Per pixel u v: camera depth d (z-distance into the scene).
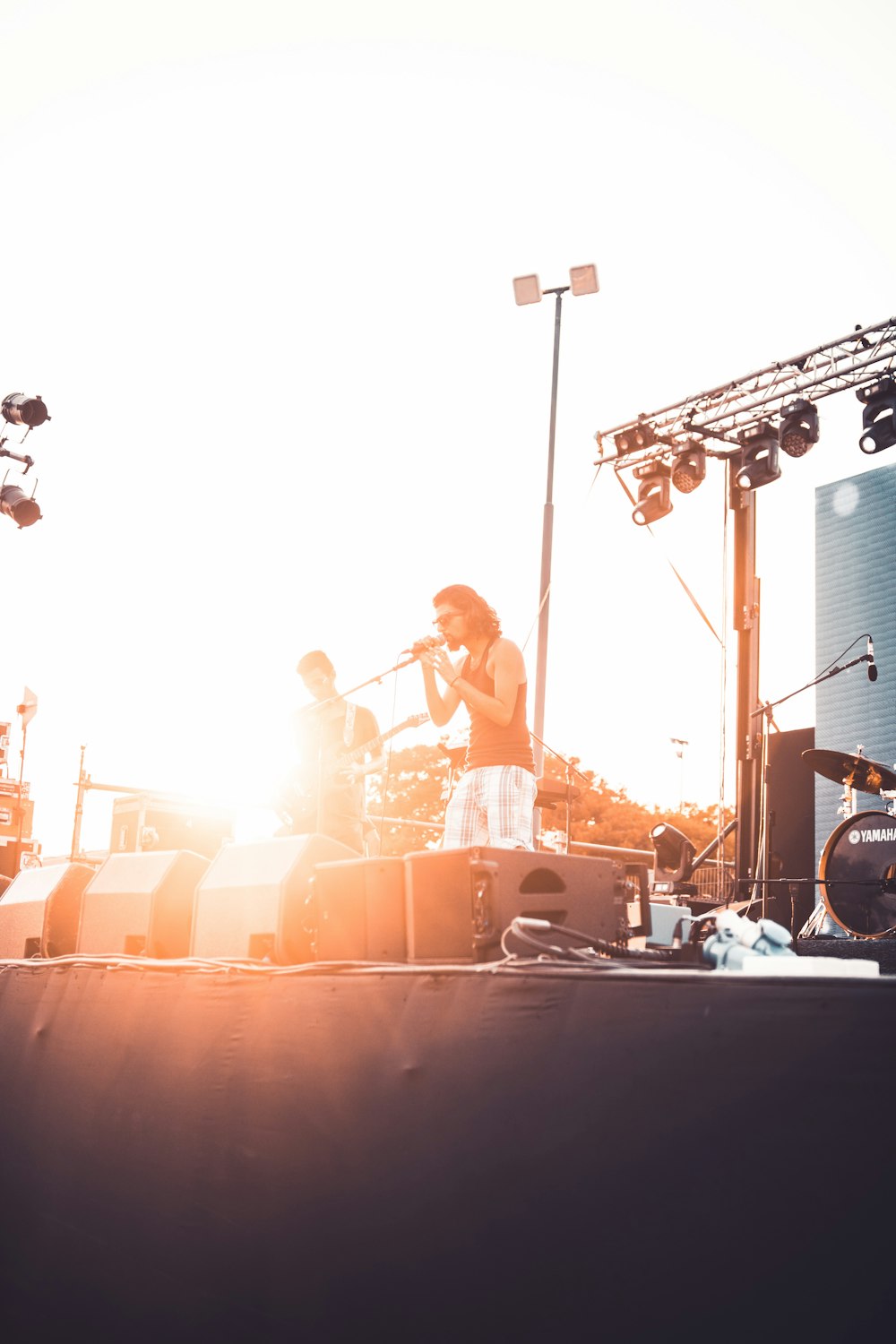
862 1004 1.65
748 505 8.47
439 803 23.38
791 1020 1.72
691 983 1.85
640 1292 1.80
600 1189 1.88
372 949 2.69
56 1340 3.15
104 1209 3.01
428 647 3.63
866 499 14.83
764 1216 1.68
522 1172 1.99
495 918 2.44
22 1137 3.44
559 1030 2.00
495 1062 2.09
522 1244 1.97
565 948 2.52
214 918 3.15
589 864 2.69
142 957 3.35
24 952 4.06
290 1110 2.49
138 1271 2.84
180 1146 2.77
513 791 3.56
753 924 2.44
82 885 4.00
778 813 12.44
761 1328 1.66
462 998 2.19
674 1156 1.80
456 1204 2.09
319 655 4.75
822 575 15.18
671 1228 1.78
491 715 3.53
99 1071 3.14
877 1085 1.61
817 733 14.84
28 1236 3.34
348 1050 2.38
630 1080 1.88
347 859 2.87
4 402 8.82
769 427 8.19
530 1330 1.93
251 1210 2.53
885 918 6.07
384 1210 2.22
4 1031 3.71
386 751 4.44
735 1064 1.76
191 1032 2.83
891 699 14.09
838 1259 1.60
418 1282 2.14
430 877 2.57
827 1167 1.63
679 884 7.96
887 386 7.82
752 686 8.23
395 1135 2.24
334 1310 2.29
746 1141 1.72
